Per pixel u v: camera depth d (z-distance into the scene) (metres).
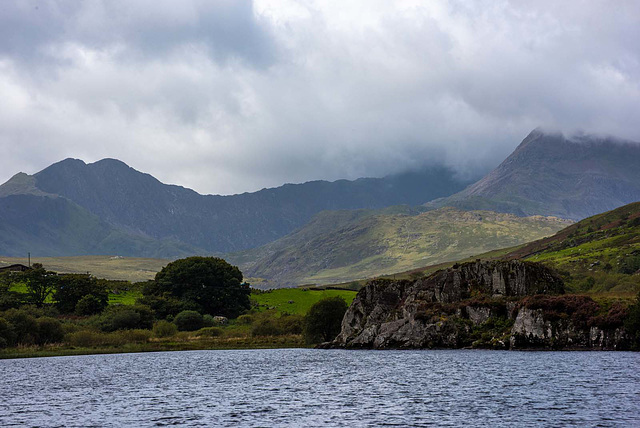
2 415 66.81
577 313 125.00
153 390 84.75
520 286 140.75
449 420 59.31
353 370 103.38
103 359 140.25
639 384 76.25
